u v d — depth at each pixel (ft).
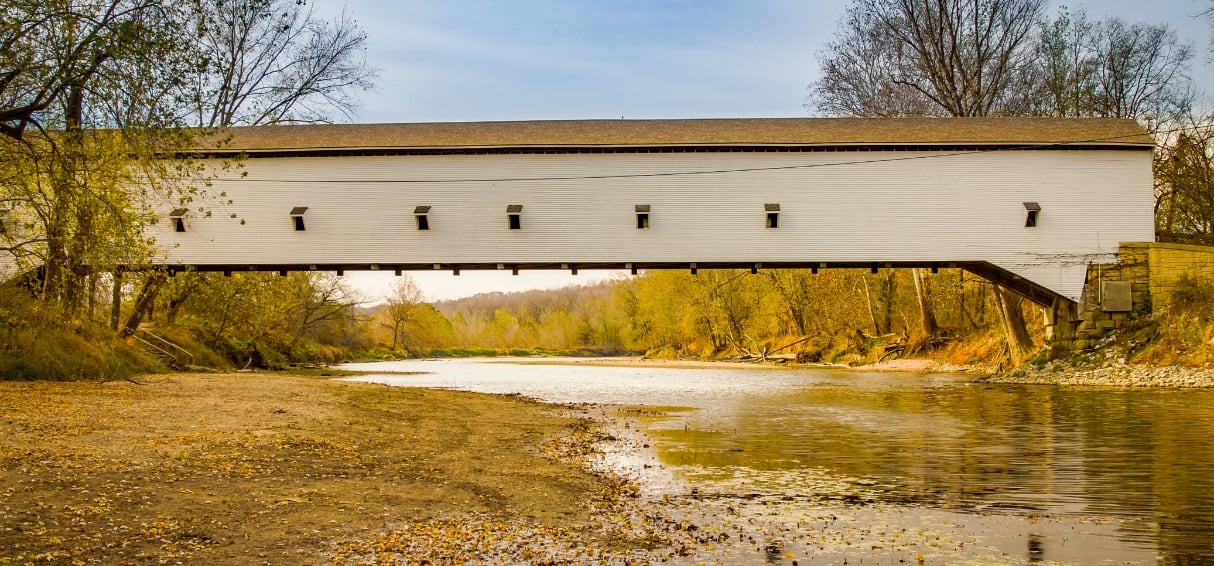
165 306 133.69
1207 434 57.16
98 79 59.82
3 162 62.54
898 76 145.38
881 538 31.68
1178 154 140.05
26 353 67.36
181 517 30.71
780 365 184.96
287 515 32.22
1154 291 104.47
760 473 45.37
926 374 137.39
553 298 526.57
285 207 106.83
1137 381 94.79
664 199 106.01
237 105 123.13
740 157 106.01
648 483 42.63
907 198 105.40
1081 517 34.40
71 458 36.99
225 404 58.23
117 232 69.77
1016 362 121.39
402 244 106.42
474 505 36.09
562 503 37.22
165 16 61.31
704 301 224.12
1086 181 105.50
